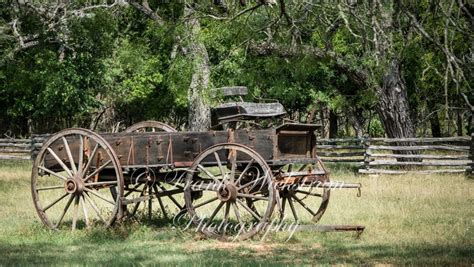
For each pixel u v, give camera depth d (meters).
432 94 32.44
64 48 35.50
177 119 53.09
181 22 20.03
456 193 22.20
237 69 26.81
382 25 11.24
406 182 25.80
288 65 18.22
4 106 47.78
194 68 21.47
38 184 26.34
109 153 14.38
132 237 14.37
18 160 40.22
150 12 29.73
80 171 14.62
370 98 23.44
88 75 40.00
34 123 51.38
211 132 14.29
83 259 12.07
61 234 14.48
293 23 13.90
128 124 51.88
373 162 30.81
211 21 19.88
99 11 29.77
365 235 14.62
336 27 15.09
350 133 69.69
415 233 14.92
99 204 19.05
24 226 15.52
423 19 10.30
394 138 32.16
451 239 14.16
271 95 35.59
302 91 42.38
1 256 12.41
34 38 28.12
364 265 11.52
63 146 14.98
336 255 12.48
